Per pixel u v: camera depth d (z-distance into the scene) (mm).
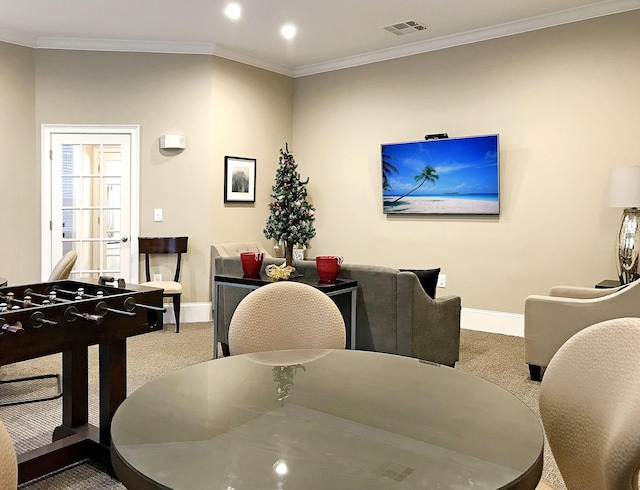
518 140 5066
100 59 5473
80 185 5523
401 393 1465
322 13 4730
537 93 4941
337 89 6277
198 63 5617
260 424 1237
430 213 5594
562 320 3545
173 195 5637
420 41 5512
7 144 5246
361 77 6082
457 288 5488
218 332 4359
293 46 5668
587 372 1293
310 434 1182
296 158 6656
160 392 1459
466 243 5418
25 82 5324
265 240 6340
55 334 2162
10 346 2020
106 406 2457
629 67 4484
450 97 5457
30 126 5375
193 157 5652
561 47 4793
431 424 1246
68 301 2301
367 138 6066
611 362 1242
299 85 6598
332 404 1373
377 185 6016
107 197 5578
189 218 5672
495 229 5234
